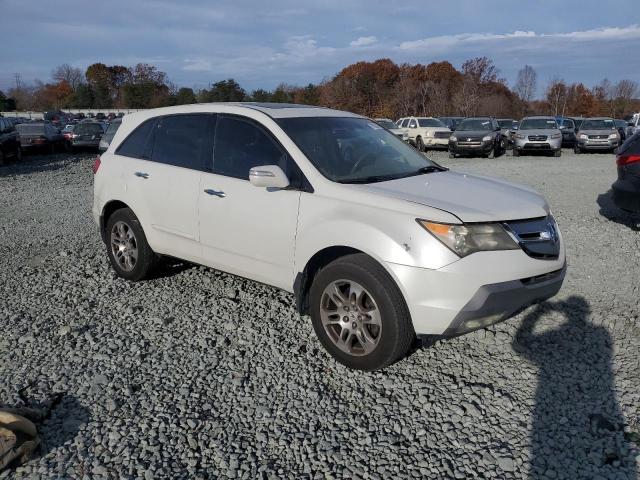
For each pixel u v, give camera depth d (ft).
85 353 13.74
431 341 12.61
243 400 11.67
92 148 87.51
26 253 23.12
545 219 13.02
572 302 16.47
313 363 13.15
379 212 12.28
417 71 232.32
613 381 12.20
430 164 16.26
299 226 13.43
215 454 10.02
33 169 62.18
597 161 68.49
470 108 197.88
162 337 14.57
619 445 10.09
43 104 358.23
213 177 15.52
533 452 9.98
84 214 32.27
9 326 15.37
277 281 14.34
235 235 14.92
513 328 14.78
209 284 18.19
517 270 11.85
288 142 14.24
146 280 18.70
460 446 10.19
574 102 234.17
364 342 12.44
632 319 15.07
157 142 17.58
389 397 11.76
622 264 20.10
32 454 9.96
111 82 357.61
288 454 10.02
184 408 11.39
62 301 17.19
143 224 17.49
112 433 10.54
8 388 12.13
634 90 239.71
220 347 13.99
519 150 77.41
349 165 14.32
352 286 12.46
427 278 11.48
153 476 9.45
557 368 12.82
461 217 11.68
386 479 9.38
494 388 12.01
